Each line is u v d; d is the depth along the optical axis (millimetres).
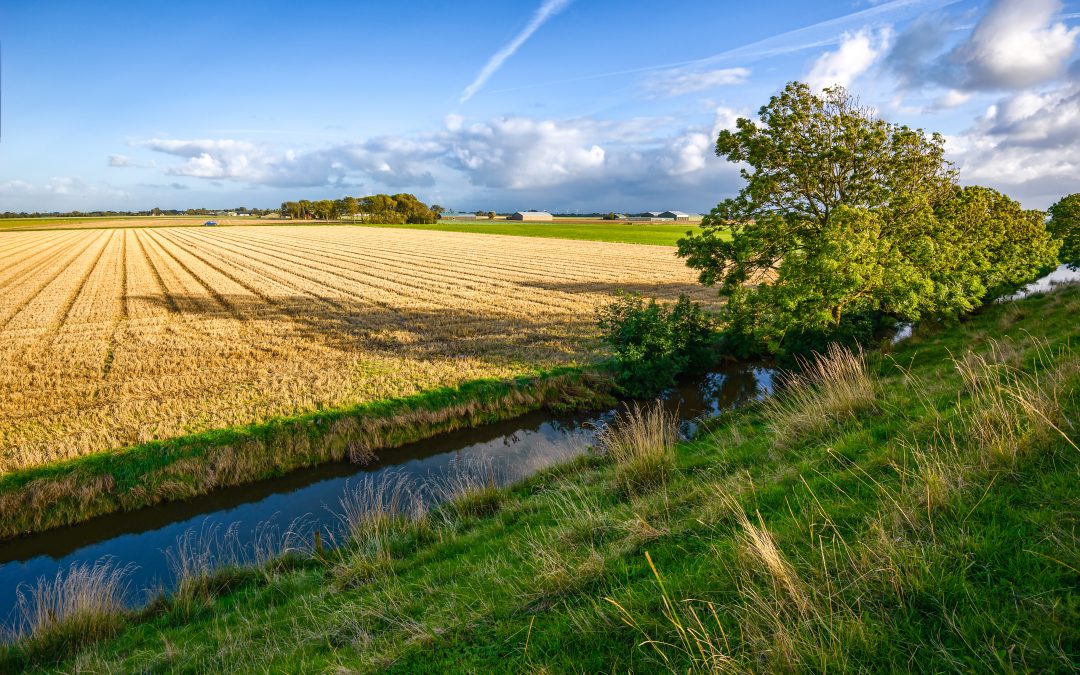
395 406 16406
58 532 11711
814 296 16156
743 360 23016
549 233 116000
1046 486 4012
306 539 11039
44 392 17016
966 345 14914
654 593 4164
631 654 3574
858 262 15625
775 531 4617
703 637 3488
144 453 13352
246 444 14031
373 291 37469
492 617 4594
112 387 17516
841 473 5508
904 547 3742
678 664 3371
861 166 17500
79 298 34531
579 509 7480
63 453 13086
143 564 10609
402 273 47812
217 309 31172
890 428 6602
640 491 7559
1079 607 2971
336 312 30234
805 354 17672
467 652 4172
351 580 7191
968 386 7312
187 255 65062
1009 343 11078
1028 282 36375
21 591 9898
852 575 3715
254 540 11211
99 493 12312
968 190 22578
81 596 7434
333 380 18250
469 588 5441
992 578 3377
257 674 4879
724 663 3119
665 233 122312
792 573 3730
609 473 8953
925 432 5957
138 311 30250
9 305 31672
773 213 18375
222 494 13133
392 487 13141
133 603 9281
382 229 128250
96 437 13906
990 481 4312
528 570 5434
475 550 7055
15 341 23125
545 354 21594
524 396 17766
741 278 19094
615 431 15664
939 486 4273
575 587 4652
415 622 4887
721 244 19375
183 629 6996
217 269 50688
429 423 16203
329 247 77938
